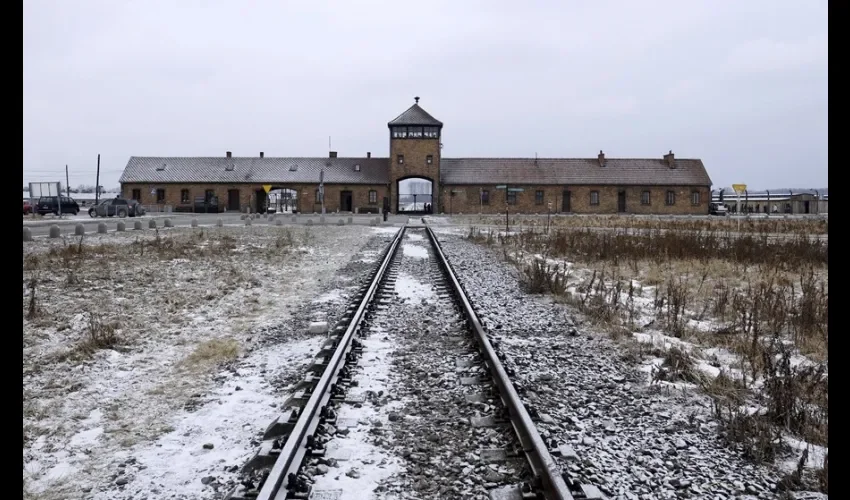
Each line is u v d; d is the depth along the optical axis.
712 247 19.22
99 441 4.54
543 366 6.49
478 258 18.86
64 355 6.85
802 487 3.81
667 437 4.60
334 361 5.71
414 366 6.21
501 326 8.48
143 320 8.90
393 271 14.62
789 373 5.23
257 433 4.56
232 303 10.52
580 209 69.75
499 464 3.88
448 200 68.94
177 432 4.65
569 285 12.78
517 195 69.50
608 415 5.05
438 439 4.27
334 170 70.56
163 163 71.62
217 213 67.31
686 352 6.95
